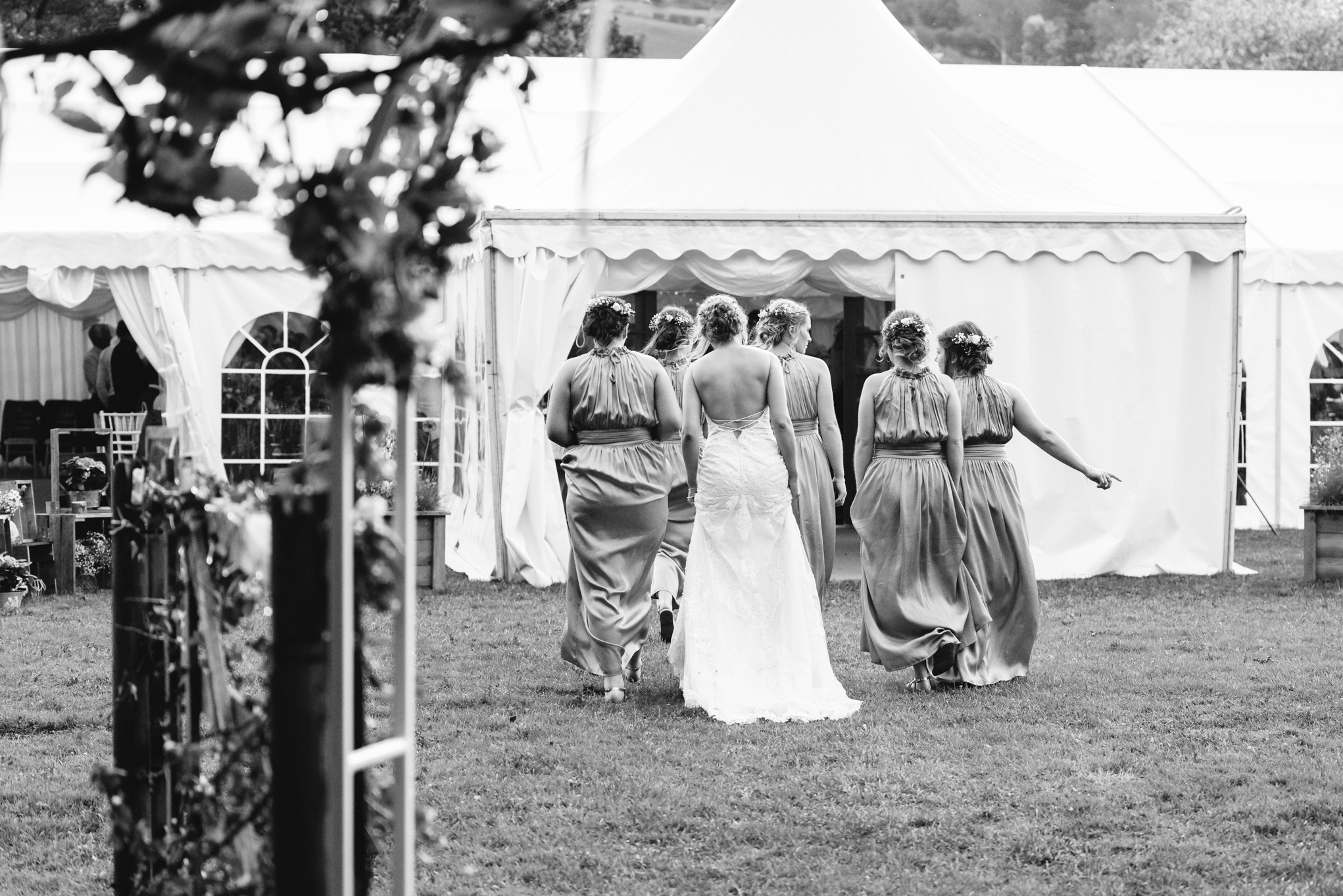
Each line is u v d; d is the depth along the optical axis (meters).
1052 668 7.91
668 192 11.78
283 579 2.48
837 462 8.69
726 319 6.80
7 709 6.82
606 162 12.19
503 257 11.34
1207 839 4.86
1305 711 6.79
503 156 14.30
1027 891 4.34
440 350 2.51
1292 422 15.62
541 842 4.83
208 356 12.52
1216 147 17.02
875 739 6.26
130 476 3.11
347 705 2.52
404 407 2.75
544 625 9.37
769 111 12.48
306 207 2.20
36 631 9.13
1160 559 11.94
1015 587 7.53
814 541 8.59
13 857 4.68
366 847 3.01
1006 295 11.71
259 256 12.59
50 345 18.16
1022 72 19.16
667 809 5.19
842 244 11.53
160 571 3.12
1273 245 15.09
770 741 6.23
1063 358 11.77
